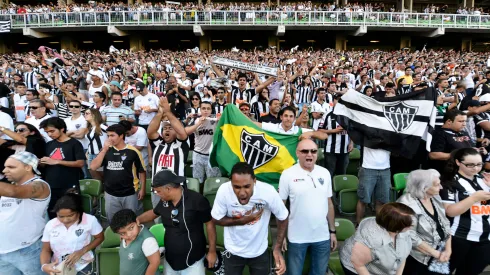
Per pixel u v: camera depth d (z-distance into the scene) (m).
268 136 4.08
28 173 3.23
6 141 4.46
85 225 3.21
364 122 4.55
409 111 4.49
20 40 30.83
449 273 3.20
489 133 5.03
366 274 2.74
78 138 5.61
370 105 4.57
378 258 2.69
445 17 27.84
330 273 3.75
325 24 27.25
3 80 12.34
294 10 27.73
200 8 28.36
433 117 4.44
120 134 4.12
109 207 4.22
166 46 32.75
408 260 3.17
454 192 3.21
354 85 12.67
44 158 4.18
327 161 5.81
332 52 24.20
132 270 2.93
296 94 10.76
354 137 4.56
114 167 4.14
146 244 2.91
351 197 4.93
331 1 33.47
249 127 4.14
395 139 4.41
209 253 3.20
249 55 21.08
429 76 11.70
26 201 3.23
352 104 4.63
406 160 5.11
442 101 5.95
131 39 29.44
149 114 7.34
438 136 4.38
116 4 30.20
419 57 20.22
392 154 4.70
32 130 4.55
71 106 5.78
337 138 5.66
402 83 9.41
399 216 2.58
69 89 7.79
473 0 33.53
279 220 3.17
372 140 4.45
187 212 2.97
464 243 3.26
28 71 12.17
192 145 6.25
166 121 4.25
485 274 3.83
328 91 9.08
